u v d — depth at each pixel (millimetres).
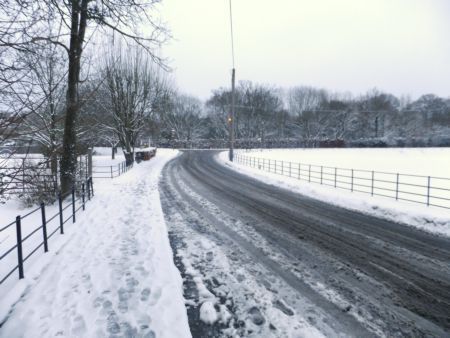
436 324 4340
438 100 102188
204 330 4148
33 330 4078
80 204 12109
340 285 5465
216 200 13320
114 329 4078
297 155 50156
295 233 8555
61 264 6152
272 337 4008
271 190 16438
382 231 8875
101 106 22172
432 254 7043
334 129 87875
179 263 6359
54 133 13633
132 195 14125
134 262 6234
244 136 86188
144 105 28812
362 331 4152
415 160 40625
